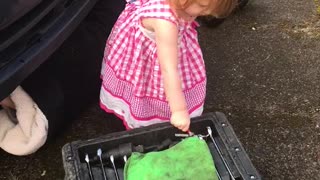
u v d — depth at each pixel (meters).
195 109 1.57
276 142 1.74
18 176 1.61
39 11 1.38
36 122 1.54
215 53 2.12
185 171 1.21
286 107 1.87
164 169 1.20
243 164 1.27
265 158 1.68
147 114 1.54
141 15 1.33
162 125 1.36
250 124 1.80
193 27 1.47
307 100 1.90
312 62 2.08
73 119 1.77
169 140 1.36
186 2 1.18
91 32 1.75
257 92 1.93
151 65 1.46
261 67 2.05
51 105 1.56
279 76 2.01
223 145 1.33
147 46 1.44
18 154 1.58
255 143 1.73
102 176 1.30
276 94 1.93
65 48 1.65
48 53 1.41
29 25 1.35
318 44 2.17
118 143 1.33
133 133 1.34
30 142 1.54
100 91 1.74
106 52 1.59
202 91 1.56
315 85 1.97
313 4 2.41
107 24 1.82
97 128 1.79
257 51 2.13
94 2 1.65
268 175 1.63
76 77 1.69
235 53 2.12
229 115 1.84
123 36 1.49
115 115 1.76
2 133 1.56
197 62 1.51
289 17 2.33
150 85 1.49
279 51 2.13
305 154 1.70
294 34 2.23
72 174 1.24
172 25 1.26
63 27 1.46
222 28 2.27
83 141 1.32
